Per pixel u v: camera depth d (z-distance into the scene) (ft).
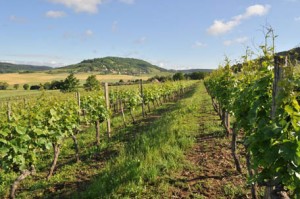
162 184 22.24
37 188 26.81
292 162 11.35
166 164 25.55
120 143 39.91
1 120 29.12
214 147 31.78
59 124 31.32
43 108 33.12
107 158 33.73
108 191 22.35
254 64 22.40
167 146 30.42
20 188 27.45
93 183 24.17
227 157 28.27
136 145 33.78
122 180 23.32
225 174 24.18
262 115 15.64
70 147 41.52
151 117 66.33
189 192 21.39
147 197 20.94
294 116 11.76
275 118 12.96
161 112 74.43
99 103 43.45
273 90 13.97
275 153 11.97
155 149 29.04
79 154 37.55
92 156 35.50
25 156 25.58
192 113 56.18
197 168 25.67
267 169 13.05
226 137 35.42
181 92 141.59
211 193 21.08
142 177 23.50
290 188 12.16
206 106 66.69
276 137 12.22
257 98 16.62
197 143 33.96
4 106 46.62
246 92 18.54
